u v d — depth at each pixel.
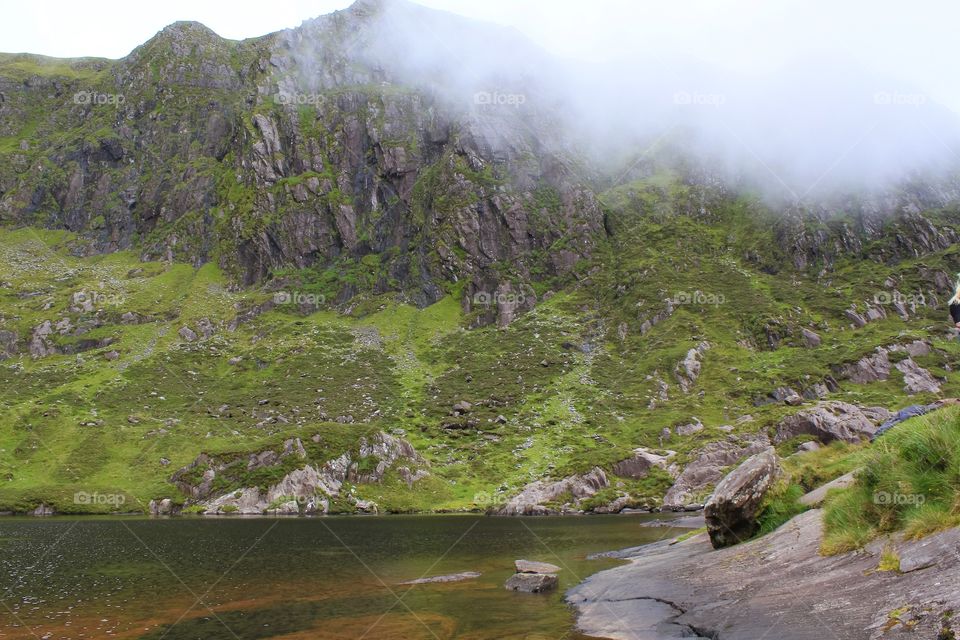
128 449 107.31
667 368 138.88
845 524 20.19
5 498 87.00
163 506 85.81
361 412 125.50
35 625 23.94
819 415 95.31
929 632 11.91
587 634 19.75
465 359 155.50
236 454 93.38
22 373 142.50
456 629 21.62
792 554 22.05
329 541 51.19
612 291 182.88
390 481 94.38
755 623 16.41
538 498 86.94
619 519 70.25
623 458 93.69
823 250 191.12
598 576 30.44
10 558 42.66
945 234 191.75
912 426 19.59
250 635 21.86
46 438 109.44
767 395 123.44
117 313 173.50
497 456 108.00
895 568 16.12
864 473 20.45
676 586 23.98
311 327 175.12
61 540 53.06
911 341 139.12
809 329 154.50
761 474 29.17
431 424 121.00
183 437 111.06
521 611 24.20
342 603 27.05
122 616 25.31
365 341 167.62
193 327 170.62
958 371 131.38
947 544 15.25
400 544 48.78
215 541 51.72
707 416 117.25
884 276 175.38
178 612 25.89
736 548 27.42
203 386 139.00
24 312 171.50
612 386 135.75
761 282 182.88
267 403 128.25
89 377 140.25
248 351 158.00
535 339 163.38
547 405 129.62
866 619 13.87
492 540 50.69
